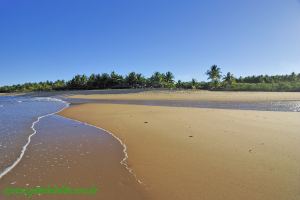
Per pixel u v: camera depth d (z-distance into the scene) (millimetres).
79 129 16844
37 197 6902
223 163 9203
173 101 49188
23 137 14242
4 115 25531
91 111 28469
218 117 20625
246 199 6566
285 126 15945
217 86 114625
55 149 11633
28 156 10539
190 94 74500
